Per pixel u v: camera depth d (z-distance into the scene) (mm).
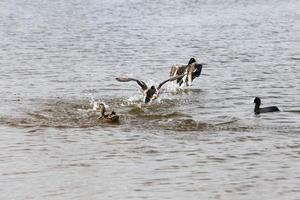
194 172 20844
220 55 44156
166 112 28062
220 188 19562
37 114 27484
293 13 70562
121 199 18859
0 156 22469
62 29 58062
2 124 25922
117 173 20844
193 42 50031
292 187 19609
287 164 21531
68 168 21328
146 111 28156
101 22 63438
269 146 23297
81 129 25359
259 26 59250
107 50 46344
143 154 22547
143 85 29797
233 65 40312
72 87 33844
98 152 22797
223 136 24484
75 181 20203
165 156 22328
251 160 21906
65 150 23016
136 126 25797
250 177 20406
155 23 62219
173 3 81438
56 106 29094
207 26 59688
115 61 41969
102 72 38281
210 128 25531
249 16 67938
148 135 24594
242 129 25422
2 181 20266
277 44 48656
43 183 20078
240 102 30234
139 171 20969
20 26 60156
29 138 24266
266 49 46344
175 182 20031
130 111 28141
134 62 41656
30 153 22750
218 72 38094
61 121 26500
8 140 24047
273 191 19312
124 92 32656
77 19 66062
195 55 44250
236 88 33562
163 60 42406
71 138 24250
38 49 46719
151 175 20625
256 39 51281
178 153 22609
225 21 63375
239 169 21094
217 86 34125
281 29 57062
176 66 34406
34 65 40312
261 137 24375
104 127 25641
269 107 28000
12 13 71750
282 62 41094
